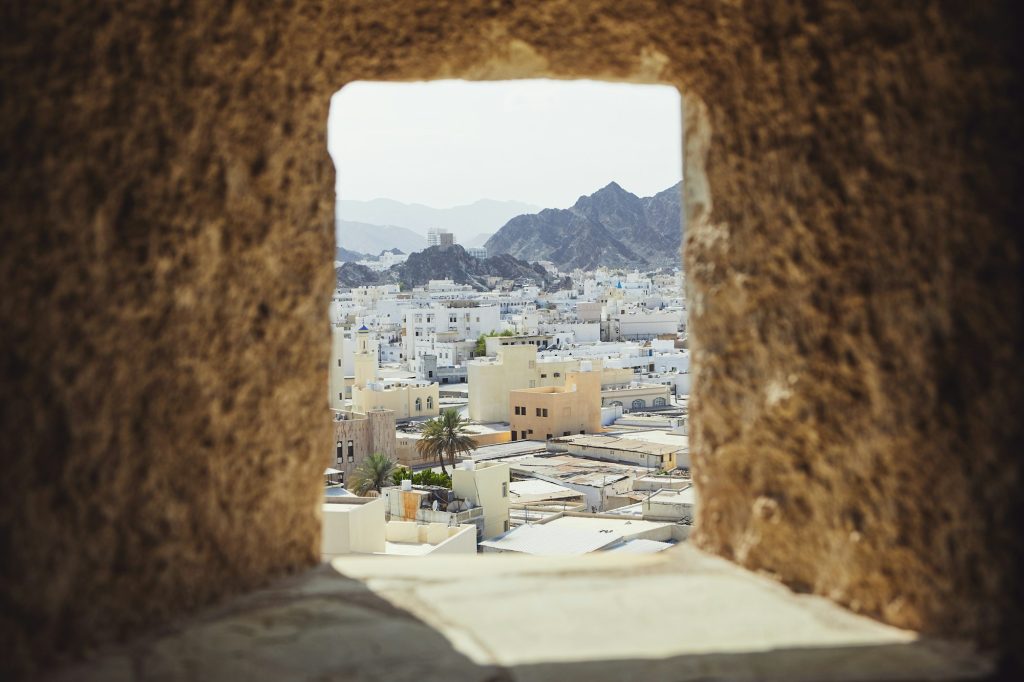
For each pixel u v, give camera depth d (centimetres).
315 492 391
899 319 291
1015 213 250
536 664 276
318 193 392
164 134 299
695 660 277
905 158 287
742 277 371
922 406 280
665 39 399
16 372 243
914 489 286
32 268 249
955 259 268
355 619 315
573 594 346
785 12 338
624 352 7931
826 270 324
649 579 364
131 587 286
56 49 257
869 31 299
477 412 5759
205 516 319
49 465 253
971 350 263
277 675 264
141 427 290
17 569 240
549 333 10694
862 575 310
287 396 368
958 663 259
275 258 359
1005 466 251
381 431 4191
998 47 253
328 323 402
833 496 325
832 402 324
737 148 378
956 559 271
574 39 408
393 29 398
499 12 396
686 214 428
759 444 364
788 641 290
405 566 389
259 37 341
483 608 331
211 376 322
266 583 353
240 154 337
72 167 263
